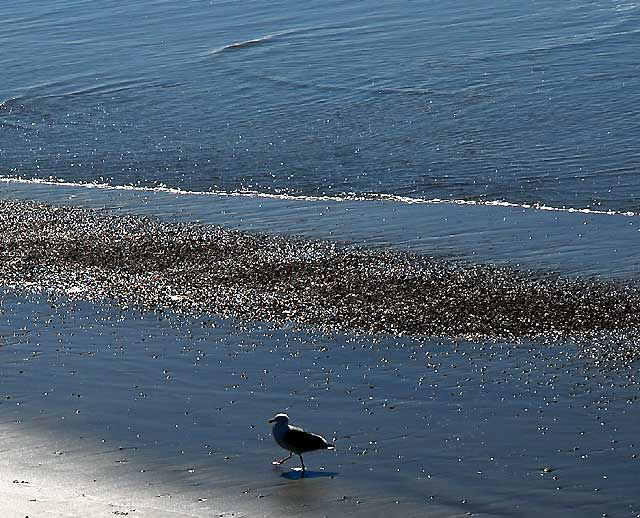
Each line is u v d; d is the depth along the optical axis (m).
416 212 27.56
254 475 13.76
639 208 27.61
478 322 19.58
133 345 18.97
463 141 35.03
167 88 44.94
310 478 13.65
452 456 14.26
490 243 24.66
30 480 13.64
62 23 59.91
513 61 45.62
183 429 15.34
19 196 31.05
